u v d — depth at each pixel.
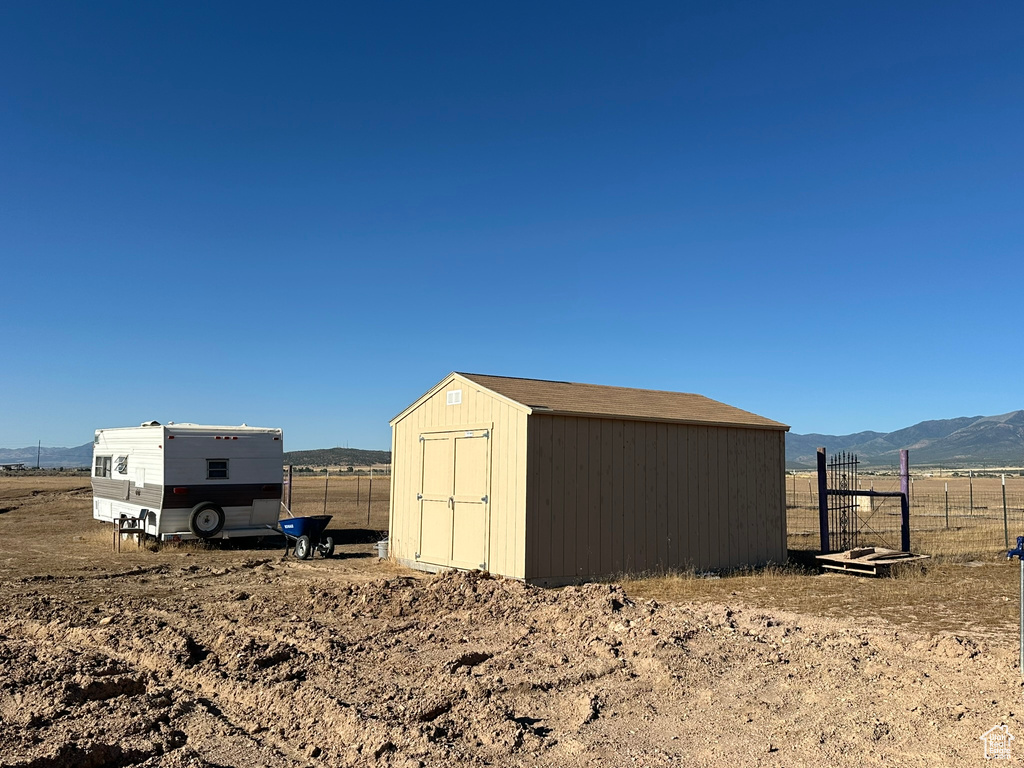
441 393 14.88
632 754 5.17
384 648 8.12
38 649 8.29
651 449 14.43
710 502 15.30
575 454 13.27
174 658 7.63
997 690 6.23
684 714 5.97
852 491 16.39
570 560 13.03
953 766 4.80
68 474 103.25
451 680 6.81
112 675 7.13
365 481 69.25
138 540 19.50
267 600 11.42
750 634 8.51
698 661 7.32
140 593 12.38
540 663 7.42
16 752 5.15
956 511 32.03
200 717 6.11
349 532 23.75
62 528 24.23
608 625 8.80
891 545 18.45
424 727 5.48
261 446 20.17
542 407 12.75
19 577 14.11
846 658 7.38
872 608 10.55
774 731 5.54
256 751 5.40
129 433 20.94
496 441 13.36
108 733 5.60
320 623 9.52
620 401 15.30
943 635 7.86
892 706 5.99
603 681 6.88
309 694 6.25
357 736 5.43
